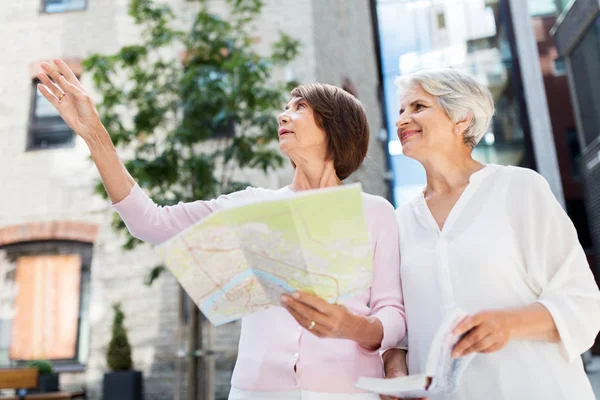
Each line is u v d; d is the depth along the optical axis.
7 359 7.09
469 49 10.05
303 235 1.01
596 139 9.34
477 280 1.34
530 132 9.27
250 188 1.59
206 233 1.03
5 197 7.46
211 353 4.88
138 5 5.25
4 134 7.70
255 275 1.09
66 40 7.86
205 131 5.02
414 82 1.60
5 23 8.06
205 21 5.29
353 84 9.02
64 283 7.20
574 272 1.30
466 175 1.55
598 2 8.62
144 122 4.96
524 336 1.19
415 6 10.71
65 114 1.34
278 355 1.30
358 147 1.62
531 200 1.37
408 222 1.58
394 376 1.40
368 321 1.22
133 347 6.62
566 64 10.37
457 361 1.13
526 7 9.62
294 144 1.54
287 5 7.40
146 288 6.82
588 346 1.23
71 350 7.04
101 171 1.36
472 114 1.55
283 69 6.98
